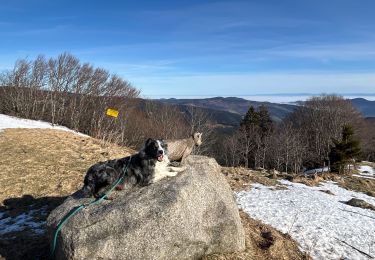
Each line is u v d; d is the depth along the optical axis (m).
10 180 14.70
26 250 8.84
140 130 45.09
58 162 17.30
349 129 31.36
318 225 12.15
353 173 30.91
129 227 7.15
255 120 61.50
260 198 14.71
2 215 11.84
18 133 22.39
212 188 8.70
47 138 21.72
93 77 49.97
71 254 7.02
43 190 13.98
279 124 71.38
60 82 48.56
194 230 7.79
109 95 48.16
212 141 44.03
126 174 7.99
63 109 46.53
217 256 8.52
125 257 7.07
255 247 9.66
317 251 10.33
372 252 10.66
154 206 7.40
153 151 7.82
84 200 8.01
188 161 9.38
